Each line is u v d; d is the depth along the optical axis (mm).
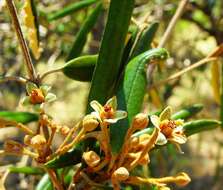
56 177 149
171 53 417
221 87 233
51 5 387
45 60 398
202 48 483
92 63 168
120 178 127
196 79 473
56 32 393
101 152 145
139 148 136
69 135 137
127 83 153
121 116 132
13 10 153
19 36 154
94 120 131
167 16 385
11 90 444
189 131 165
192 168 646
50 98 143
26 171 194
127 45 169
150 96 265
